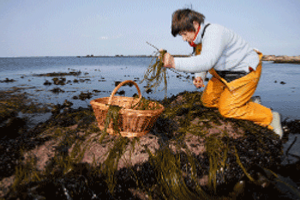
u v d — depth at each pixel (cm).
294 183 185
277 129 275
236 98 281
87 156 217
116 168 206
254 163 213
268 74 1251
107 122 237
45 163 203
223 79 288
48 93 609
